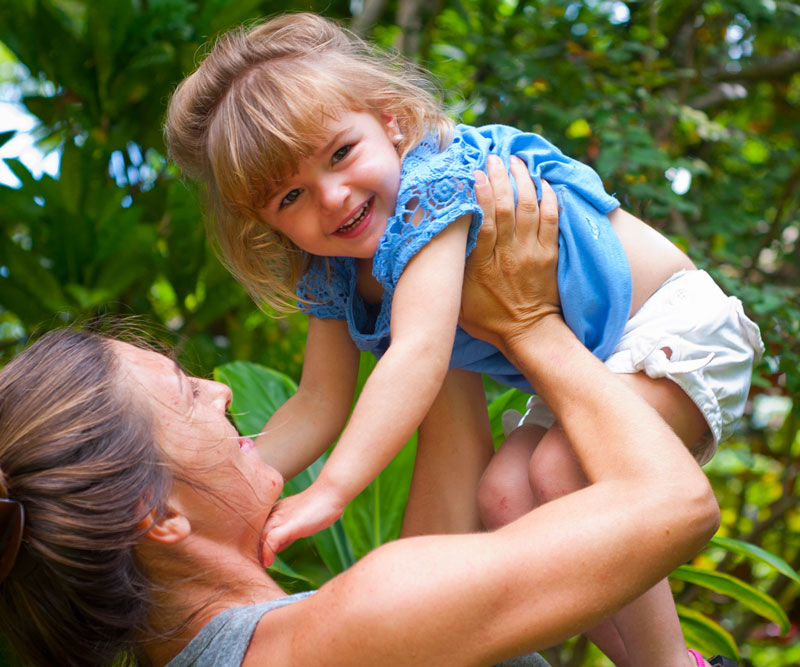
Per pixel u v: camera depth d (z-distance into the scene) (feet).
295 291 5.64
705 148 14.02
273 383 7.66
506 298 4.91
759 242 12.93
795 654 14.61
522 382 5.61
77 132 11.56
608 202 5.32
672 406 5.01
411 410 4.63
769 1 11.98
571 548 3.87
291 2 12.19
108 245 10.45
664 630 4.96
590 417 4.46
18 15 11.03
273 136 4.79
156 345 5.39
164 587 4.32
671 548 3.95
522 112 11.45
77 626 4.18
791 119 14.90
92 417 4.19
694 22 13.29
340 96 4.93
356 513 7.57
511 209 4.91
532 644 3.84
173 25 11.05
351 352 5.67
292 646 3.94
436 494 5.85
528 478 5.27
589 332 5.16
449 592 3.78
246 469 4.69
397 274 4.88
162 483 4.26
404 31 12.28
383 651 3.77
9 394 4.29
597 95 11.16
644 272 5.35
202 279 11.00
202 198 5.85
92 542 4.01
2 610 4.26
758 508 14.06
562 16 12.44
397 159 5.08
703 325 5.15
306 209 4.98
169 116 5.44
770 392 11.37
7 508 3.89
